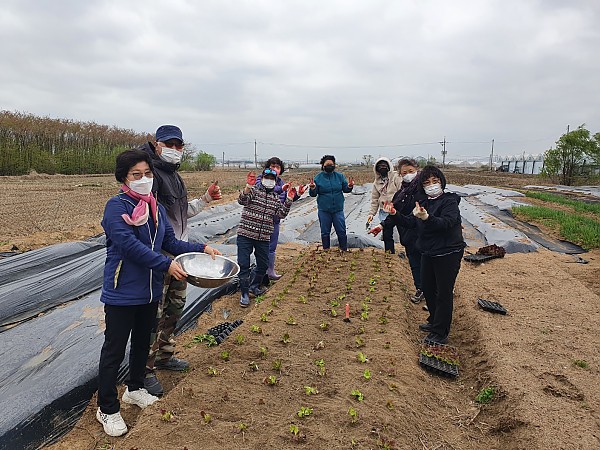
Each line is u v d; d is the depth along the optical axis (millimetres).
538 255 10703
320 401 3883
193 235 11766
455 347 5539
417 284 7203
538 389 4297
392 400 3926
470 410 4188
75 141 41219
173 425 3420
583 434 3625
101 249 10000
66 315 6109
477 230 14391
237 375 4277
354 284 7402
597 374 4656
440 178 5461
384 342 5125
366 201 22781
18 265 8562
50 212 15625
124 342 3787
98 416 3885
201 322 6441
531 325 5914
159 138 4605
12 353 5078
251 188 6809
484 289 7504
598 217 17344
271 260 8242
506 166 70562
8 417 3963
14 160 33938
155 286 3867
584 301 6906
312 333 5383
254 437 3338
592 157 34000
